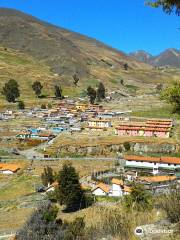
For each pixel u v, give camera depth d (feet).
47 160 431.43
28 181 349.41
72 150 467.11
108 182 333.21
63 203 254.47
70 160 429.38
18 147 487.61
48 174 333.01
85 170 382.22
